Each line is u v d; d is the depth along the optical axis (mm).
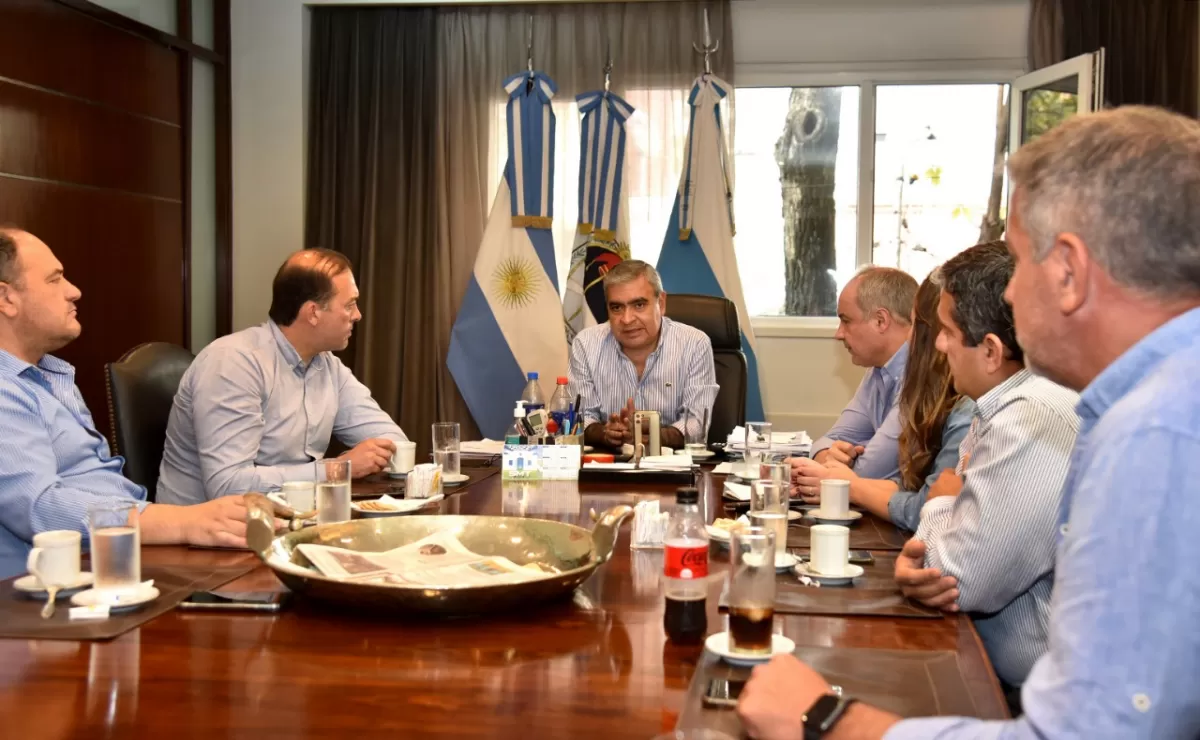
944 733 913
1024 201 964
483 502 2262
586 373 3684
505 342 5055
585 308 5059
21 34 3904
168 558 1709
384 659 1225
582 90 5207
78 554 1501
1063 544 914
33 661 1208
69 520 1918
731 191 5102
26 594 1483
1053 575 1488
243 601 1429
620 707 1081
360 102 5285
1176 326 909
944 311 1697
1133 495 838
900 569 1512
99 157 4367
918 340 2184
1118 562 833
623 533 1974
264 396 2730
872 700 1091
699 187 5062
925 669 1190
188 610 1414
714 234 5062
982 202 5316
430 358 5262
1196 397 853
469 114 5250
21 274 2113
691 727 1026
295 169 5285
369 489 2400
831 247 5418
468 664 1209
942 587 1451
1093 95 4570
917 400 2178
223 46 5207
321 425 2912
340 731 1013
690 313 3854
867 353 2924
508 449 2627
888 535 1987
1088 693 826
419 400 5262
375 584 1321
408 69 5258
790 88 5359
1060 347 974
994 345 1632
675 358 3633
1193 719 821
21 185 3936
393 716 1052
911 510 2057
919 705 1079
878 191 5375
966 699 1095
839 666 1199
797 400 5402
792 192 5414
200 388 2600
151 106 4707
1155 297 911
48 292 2143
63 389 2238
